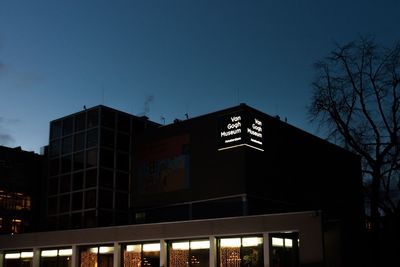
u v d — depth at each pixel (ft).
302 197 149.89
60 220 167.53
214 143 139.95
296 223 106.93
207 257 116.98
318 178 158.92
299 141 154.81
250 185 132.57
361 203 172.96
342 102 115.34
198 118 145.18
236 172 133.59
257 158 136.87
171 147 149.69
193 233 118.42
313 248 103.96
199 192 139.85
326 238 111.34
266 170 139.03
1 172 169.99
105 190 160.86
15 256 148.46
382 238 115.65
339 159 171.42
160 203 148.05
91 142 165.37
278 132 146.51
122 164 167.02
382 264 113.91
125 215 163.63
